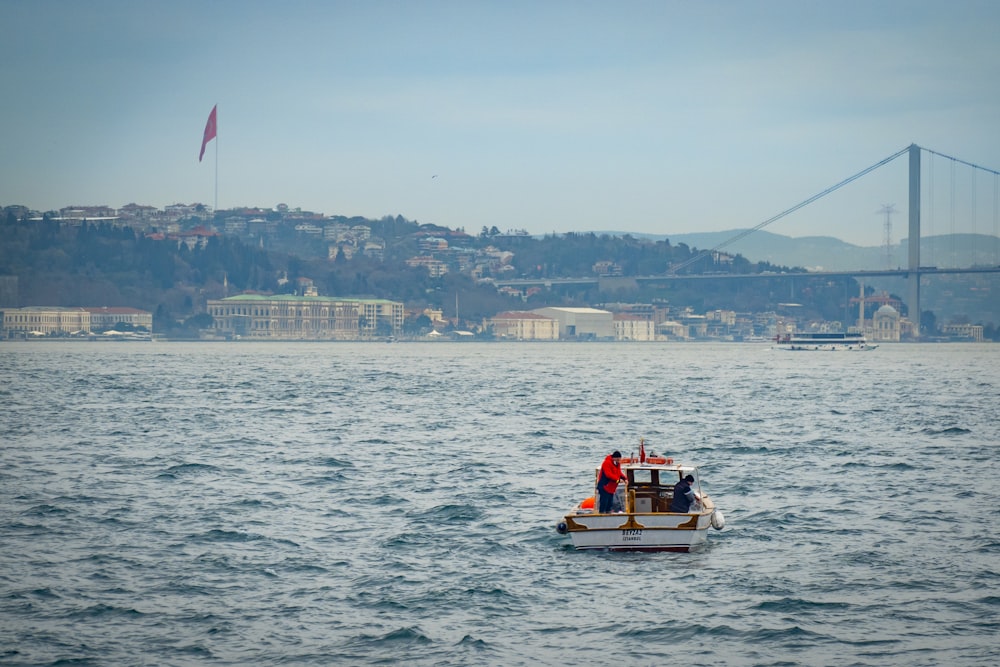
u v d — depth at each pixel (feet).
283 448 534.37
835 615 237.04
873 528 326.44
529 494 389.80
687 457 507.71
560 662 210.59
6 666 206.18
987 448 541.75
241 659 211.00
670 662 210.79
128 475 435.53
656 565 278.46
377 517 343.26
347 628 228.22
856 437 596.70
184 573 269.03
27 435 593.01
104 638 221.25
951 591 254.47
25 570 271.28
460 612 238.89
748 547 298.76
